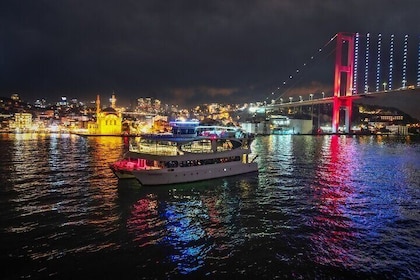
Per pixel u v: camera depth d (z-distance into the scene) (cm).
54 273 2212
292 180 5581
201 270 2273
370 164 8069
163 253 2520
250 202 4031
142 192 4500
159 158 4975
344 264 2356
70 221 3234
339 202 4062
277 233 2939
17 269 2258
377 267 2317
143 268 2292
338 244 2698
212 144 5512
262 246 2653
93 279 2148
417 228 3106
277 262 2383
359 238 2833
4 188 4769
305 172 6575
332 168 7244
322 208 3775
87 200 4072
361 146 15125
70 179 5522
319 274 2223
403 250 2594
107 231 2969
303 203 3994
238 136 8662
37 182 5247
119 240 2762
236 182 5262
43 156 9425
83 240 2752
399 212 3641
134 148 5647
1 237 2798
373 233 2955
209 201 4062
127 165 5262
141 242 2725
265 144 16062
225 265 2344
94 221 3247
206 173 5297
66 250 2555
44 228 3027
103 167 7075
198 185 4997
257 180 5478
